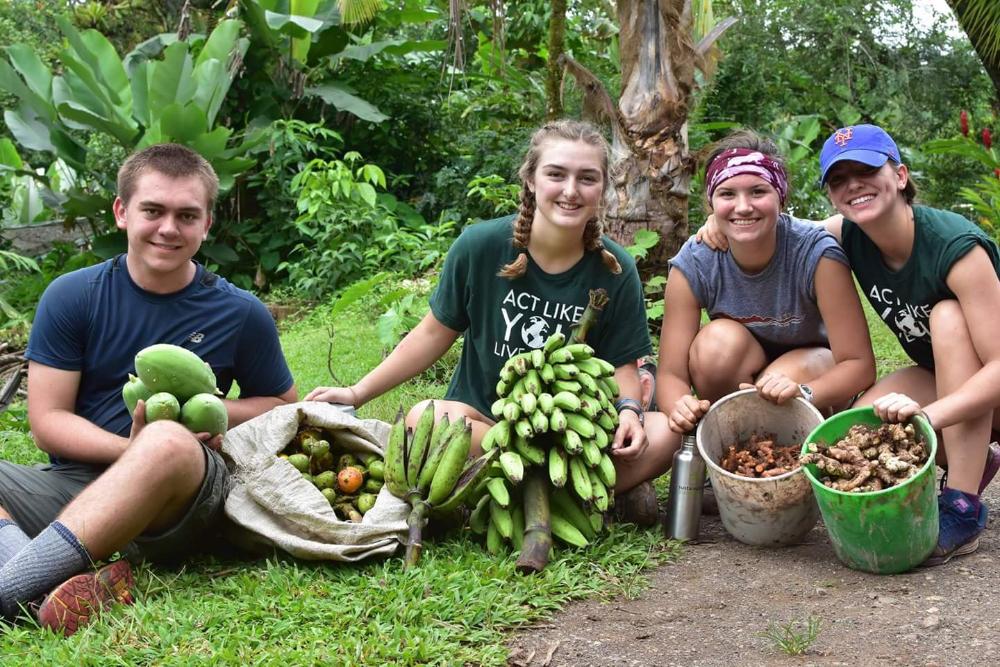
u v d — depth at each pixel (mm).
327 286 10312
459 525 3588
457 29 5973
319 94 12266
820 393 3623
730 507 3420
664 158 6676
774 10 15562
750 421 3627
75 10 18641
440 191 12445
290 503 3215
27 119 11570
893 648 2582
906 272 3422
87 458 3197
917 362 3748
